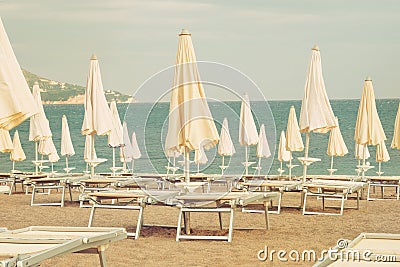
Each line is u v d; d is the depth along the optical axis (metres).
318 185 10.64
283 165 28.56
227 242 7.65
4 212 10.62
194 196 7.94
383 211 10.84
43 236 4.56
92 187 11.91
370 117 14.21
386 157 16.22
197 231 8.55
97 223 9.27
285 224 9.21
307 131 12.05
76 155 33.94
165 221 9.68
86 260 6.51
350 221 9.48
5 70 5.08
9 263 3.66
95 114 13.02
